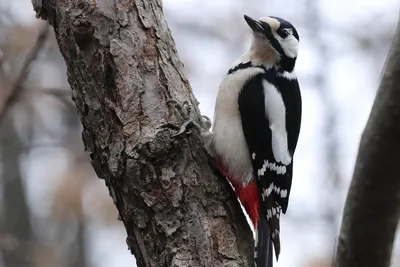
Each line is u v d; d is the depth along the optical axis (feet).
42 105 65.10
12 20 57.88
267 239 33.68
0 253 65.16
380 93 19.66
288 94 36.63
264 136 34.99
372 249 20.89
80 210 60.80
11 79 43.19
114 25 30.22
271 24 36.96
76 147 63.10
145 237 29.01
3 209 69.26
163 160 29.22
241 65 36.94
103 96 29.86
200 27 66.80
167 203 28.91
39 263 65.21
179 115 30.27
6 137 68.49
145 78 30.17
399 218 20.67
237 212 29.99
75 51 30.25
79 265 65.82
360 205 20.53
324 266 58.29
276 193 35.12
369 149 20.02
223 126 34.73
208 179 30.01
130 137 29.37
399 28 19.39
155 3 31.48
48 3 30.73
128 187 29.19
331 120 67.72
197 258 28.40
